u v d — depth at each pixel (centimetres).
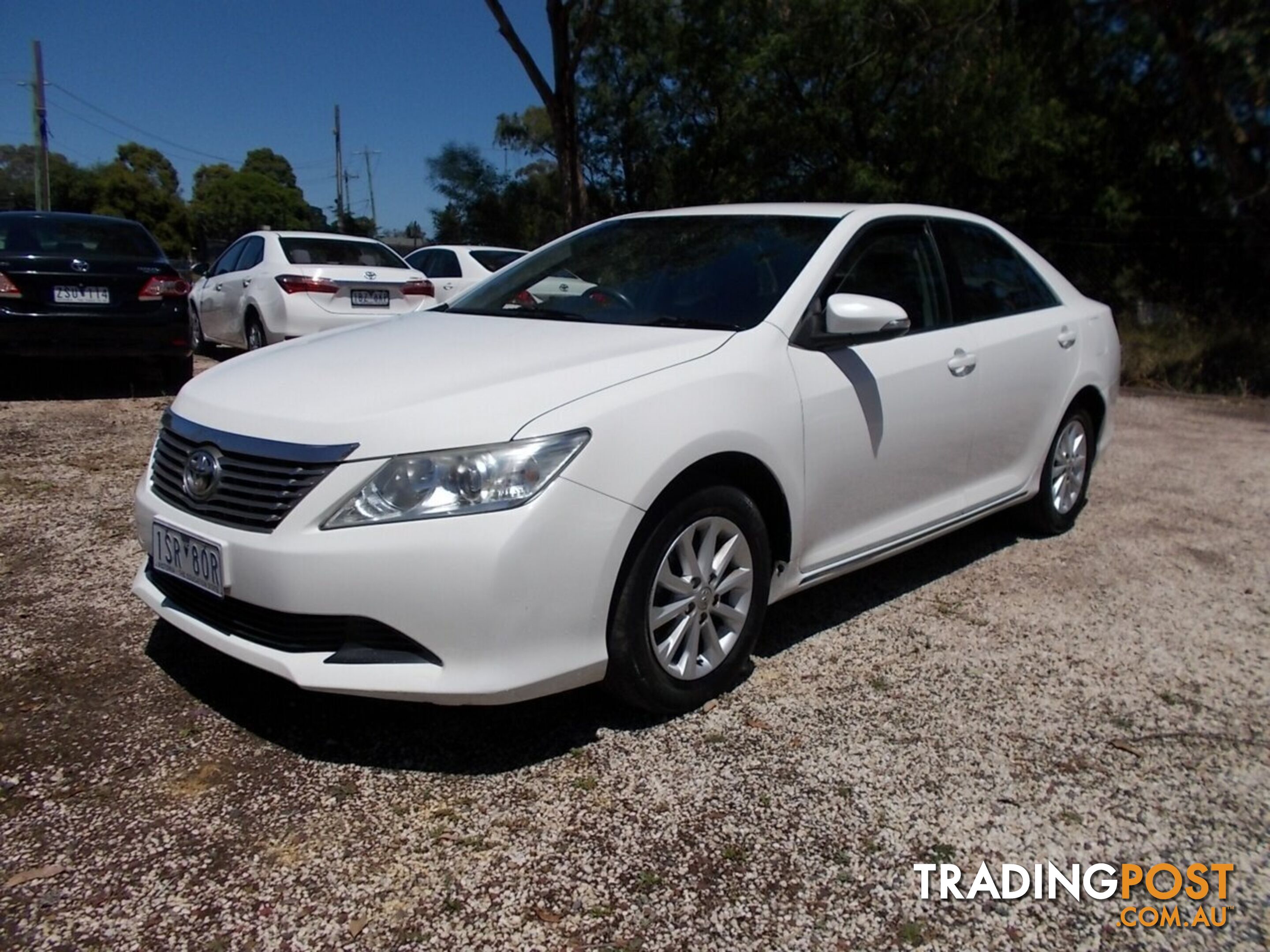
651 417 288
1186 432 858
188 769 278
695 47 2211
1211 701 344
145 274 791
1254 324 1323
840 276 371
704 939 222
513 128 3231
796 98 2042
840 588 438
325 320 948
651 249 405
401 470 263
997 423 439
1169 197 1622
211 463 286
